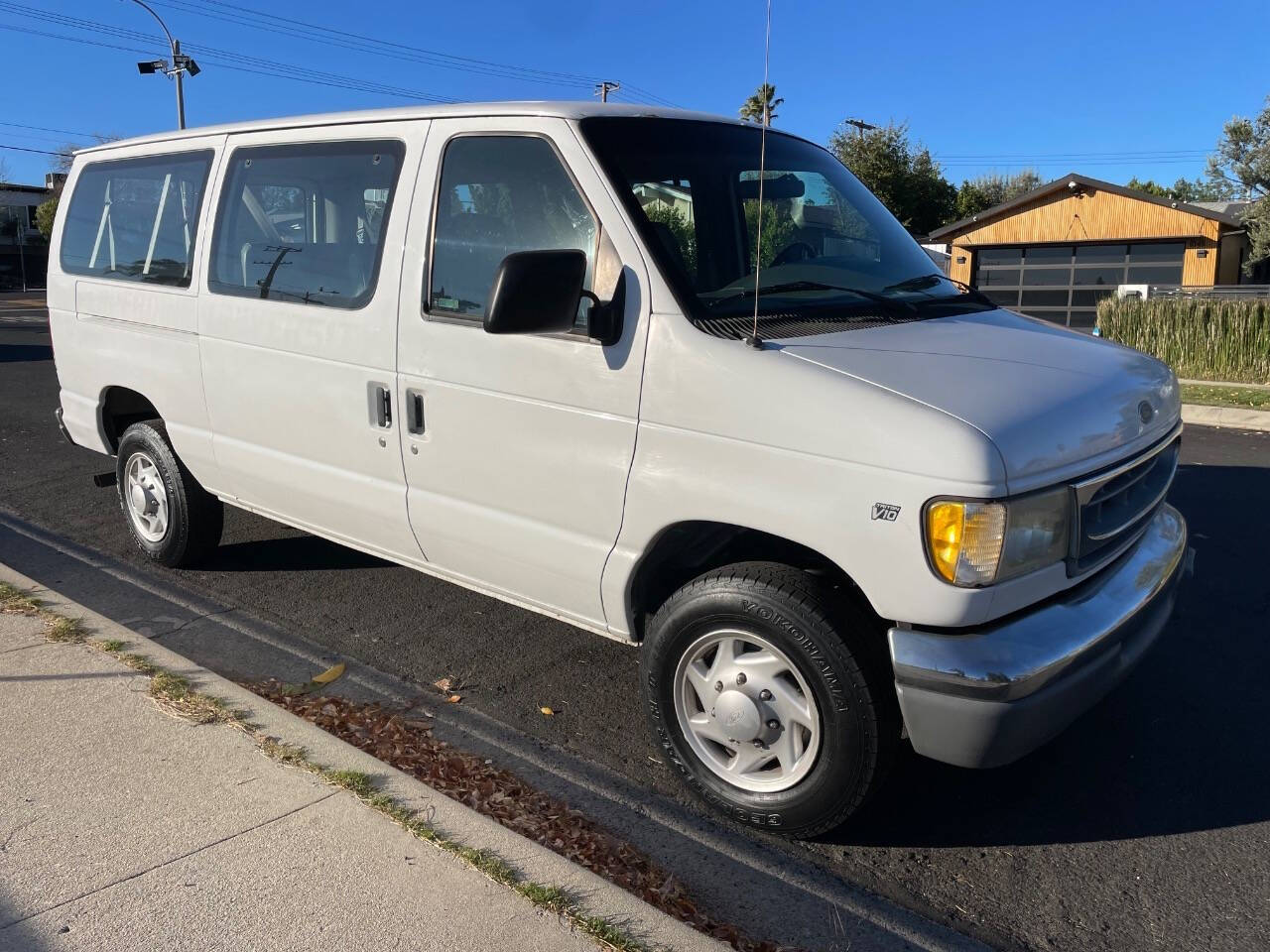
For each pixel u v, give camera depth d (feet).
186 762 11.20
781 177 12.99
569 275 10.16
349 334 13.37
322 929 8.62
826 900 9.73
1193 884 10.08
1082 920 9.55
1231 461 29.53
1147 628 11.04
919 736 9.36
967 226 95.86
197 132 16.30
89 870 9.38
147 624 16.26
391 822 10.12
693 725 10.93
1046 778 12.00
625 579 11.05
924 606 9.06
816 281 11.99
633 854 10.18
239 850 9.66
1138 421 10.67
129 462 18.58
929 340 10.81
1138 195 87.45
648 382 10.52
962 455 8.79
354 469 13.78
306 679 14.29
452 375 12.19
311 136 14.16
